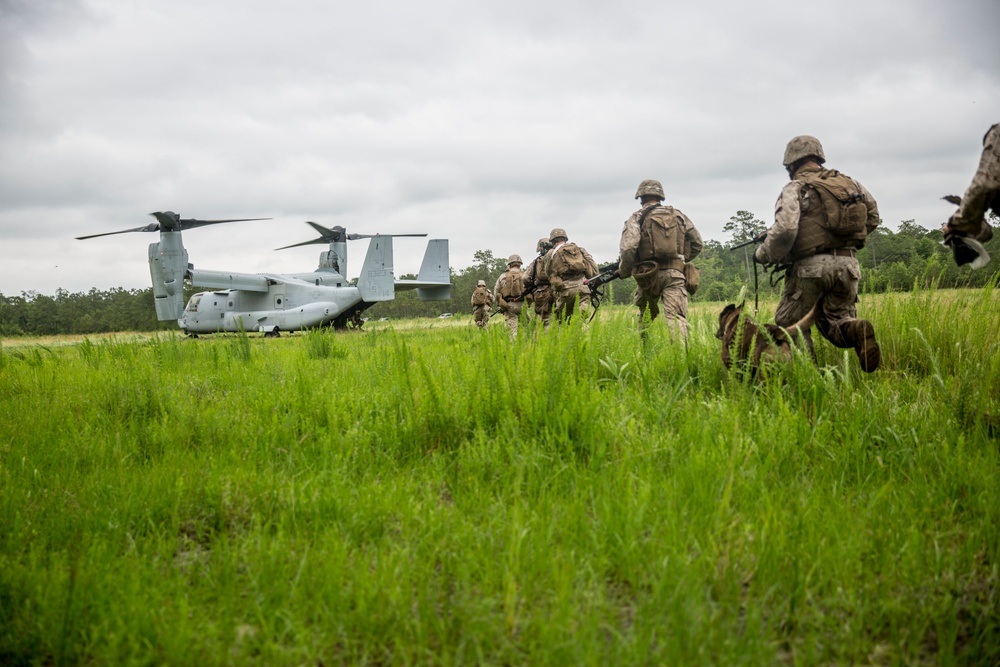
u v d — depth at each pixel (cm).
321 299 3297
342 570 210
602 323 550
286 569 215
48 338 4266
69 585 202
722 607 181
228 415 452
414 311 10256
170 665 170
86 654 179
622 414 366
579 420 346
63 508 285
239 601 202
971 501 251
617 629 181
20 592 206
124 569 220
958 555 212
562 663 161
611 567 214
